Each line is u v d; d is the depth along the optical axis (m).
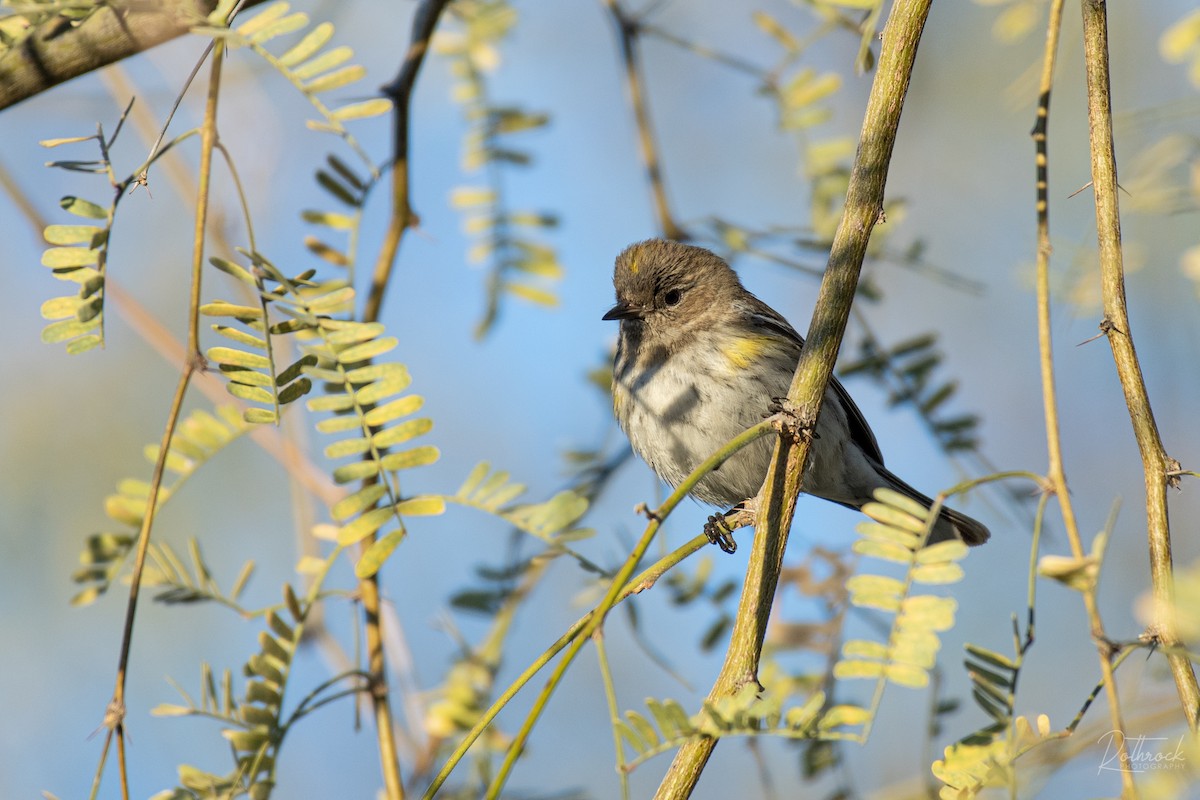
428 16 7.57
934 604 4.37
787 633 7.93
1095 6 5.71
